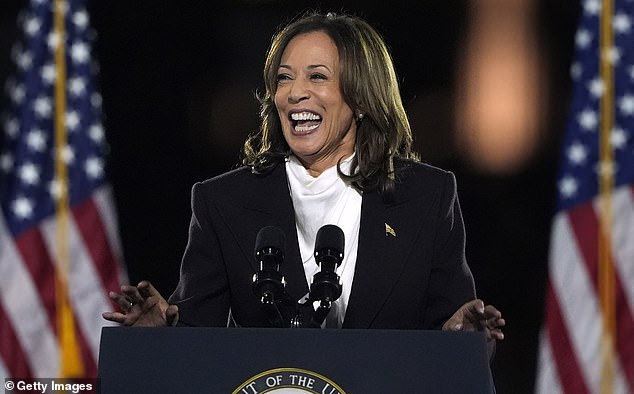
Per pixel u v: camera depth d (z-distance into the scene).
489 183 23.03
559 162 22.92
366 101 10.79
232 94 23.22
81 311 22.45
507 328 22.89
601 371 22.12
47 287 22.42
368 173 10.75
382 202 10.76
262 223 10.84
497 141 23.03
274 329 8.15
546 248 22.91
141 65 23.33
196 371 8.02
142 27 23.41
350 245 10.60
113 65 23.34
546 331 22.34
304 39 10.84
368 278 10.45
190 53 23.30
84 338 22.34
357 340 8.09
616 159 22.72
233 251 10.84
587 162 22.78
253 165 11.24
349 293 10.42
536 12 23.19
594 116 22.89
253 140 11.56
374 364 8.02
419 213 10.79
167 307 9.28
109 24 23.44
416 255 10.63
